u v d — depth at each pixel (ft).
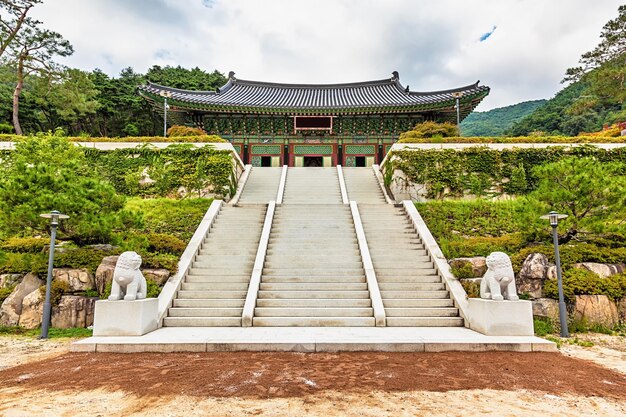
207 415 17.19
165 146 76.89
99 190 42.27
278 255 46.32
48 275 35.55
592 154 74.38
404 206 61.21
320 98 133.69
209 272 43.06
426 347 27.99
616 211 41.45
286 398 19.12
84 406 18.26
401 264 44.37
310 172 89.61
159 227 55.72
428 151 74.49
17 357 28.07
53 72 126.21
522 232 45.32
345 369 23.62
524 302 31.14
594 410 18.07
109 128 177.78
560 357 26.68
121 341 28.48
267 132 117.08
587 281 37.17
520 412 17.74
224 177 73.77
